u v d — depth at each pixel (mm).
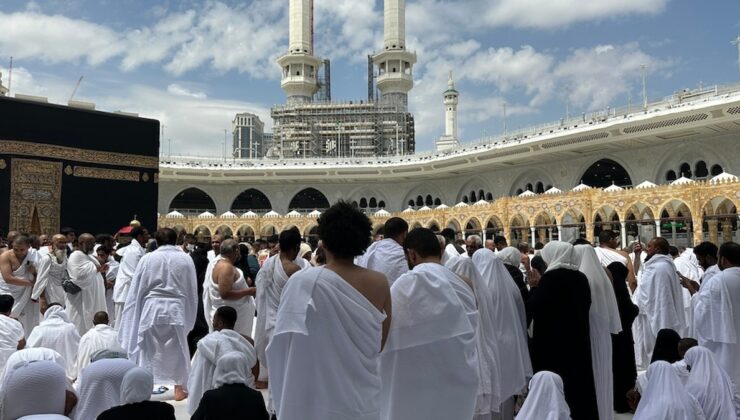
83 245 9820
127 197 26562
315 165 60031
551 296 5656
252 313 7605
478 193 59031
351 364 3178
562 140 44375
